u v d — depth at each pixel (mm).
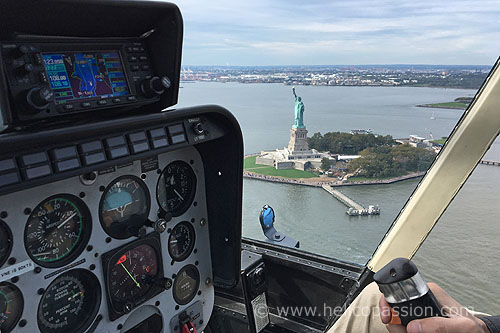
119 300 454
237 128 474
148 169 457
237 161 494
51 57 338
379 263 565
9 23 299
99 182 408
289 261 635
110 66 382
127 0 353
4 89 295
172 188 499
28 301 371
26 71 308
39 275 374
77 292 417
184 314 543
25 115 318
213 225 547
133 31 399
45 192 364
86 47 363
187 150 498
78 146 345
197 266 549
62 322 409
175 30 392
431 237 534
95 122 355
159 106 438
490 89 456
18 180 305
